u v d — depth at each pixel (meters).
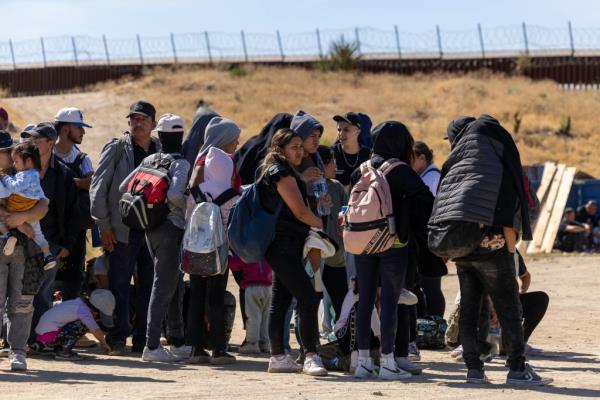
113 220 16.16
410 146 13.80
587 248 40.59
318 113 75.12
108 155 16.22
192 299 15.25
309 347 13.88
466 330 13.12
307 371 13.81
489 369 14.93
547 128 70.50
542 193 43.03
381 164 13.53
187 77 83.88
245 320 17.00
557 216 41.41
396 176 13.36
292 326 20.27
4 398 11.10
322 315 18.22
